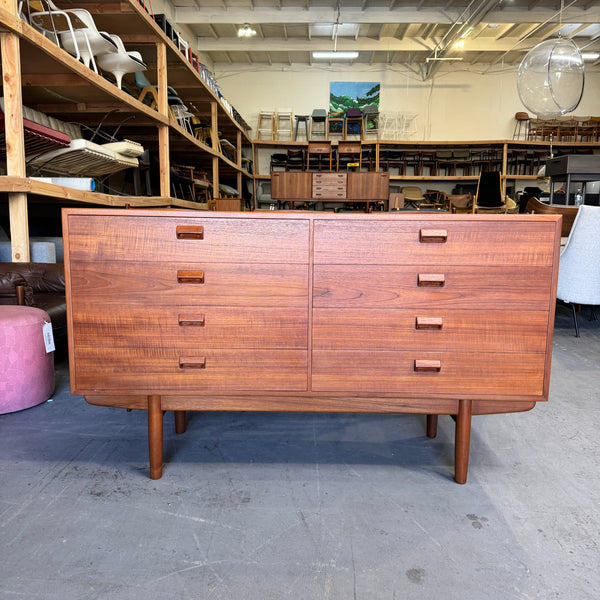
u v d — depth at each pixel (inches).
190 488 53.5
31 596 37.1
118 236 50.3
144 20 154.7
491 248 49.9
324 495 52.4
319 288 50.8
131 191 273.9
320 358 51.8
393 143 393.7
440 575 39.9
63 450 62.7
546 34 369.7
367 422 74.7
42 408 78.0
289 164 408.2
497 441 67.4
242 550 42.8
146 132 226.2
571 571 40.7
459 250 50.0
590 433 70.4
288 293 50.9
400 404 53.3
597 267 123.7
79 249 50.6
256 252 50.3
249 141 401.4
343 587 38.4
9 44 95.0
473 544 44.1
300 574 39.9
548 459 61.9
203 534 45.1
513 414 77.9
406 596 37.5
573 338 131.7
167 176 182.2
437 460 61.4
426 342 51.3
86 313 51.4
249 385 52.3
